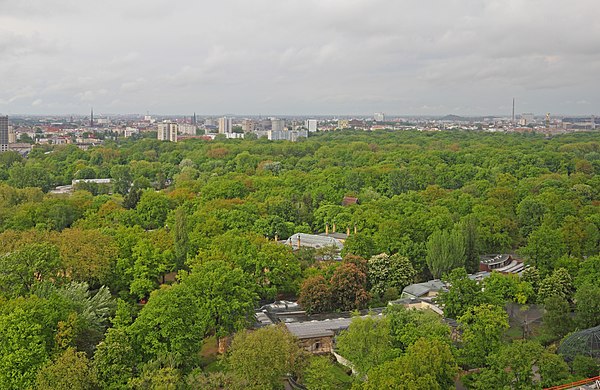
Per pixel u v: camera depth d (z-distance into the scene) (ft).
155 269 637.71
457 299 549.54
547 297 600.80
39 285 533.14
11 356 414.00
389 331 483.51
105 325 510.58
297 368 465.88
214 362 513.45
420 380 387.96
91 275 612.29
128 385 399.65
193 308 484.33
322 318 592.60
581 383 418.51
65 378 390.01
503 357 425.28
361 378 460.14
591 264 633.61
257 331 462.60
